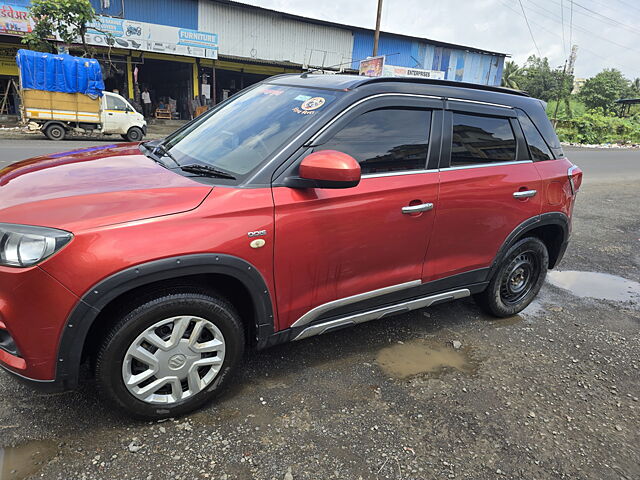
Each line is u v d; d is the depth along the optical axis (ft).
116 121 52.11
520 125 11.51
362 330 11.48
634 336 12.61
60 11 55.72
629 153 83.35
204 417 7.91
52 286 6.18
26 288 6.16
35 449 6.94
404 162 9.33
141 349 7.11
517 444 8.02
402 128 9.32
